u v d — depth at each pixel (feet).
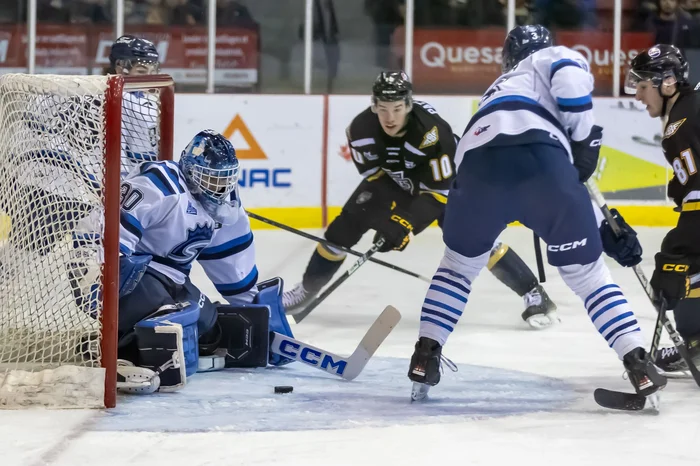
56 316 26.09
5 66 69.36
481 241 26.12
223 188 28.07
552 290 47.65
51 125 25.93
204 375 29.43
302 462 21.02
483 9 72.28
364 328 38.78
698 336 29.43
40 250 26.14
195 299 28.96
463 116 67.15
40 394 25.11
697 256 28.60
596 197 29.04
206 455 21.42
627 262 29.19
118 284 25.36
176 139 64.44
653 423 24.44
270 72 70.90
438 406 26.05
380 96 35.96
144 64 37.14
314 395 27.17
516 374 30.35
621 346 25.25
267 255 56.08
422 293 46.73
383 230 38.45
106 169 25.05
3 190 26.48
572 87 25.27
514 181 25.20
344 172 66.08
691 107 28.19
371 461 21.16
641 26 72.64
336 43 71.10
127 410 25.11
